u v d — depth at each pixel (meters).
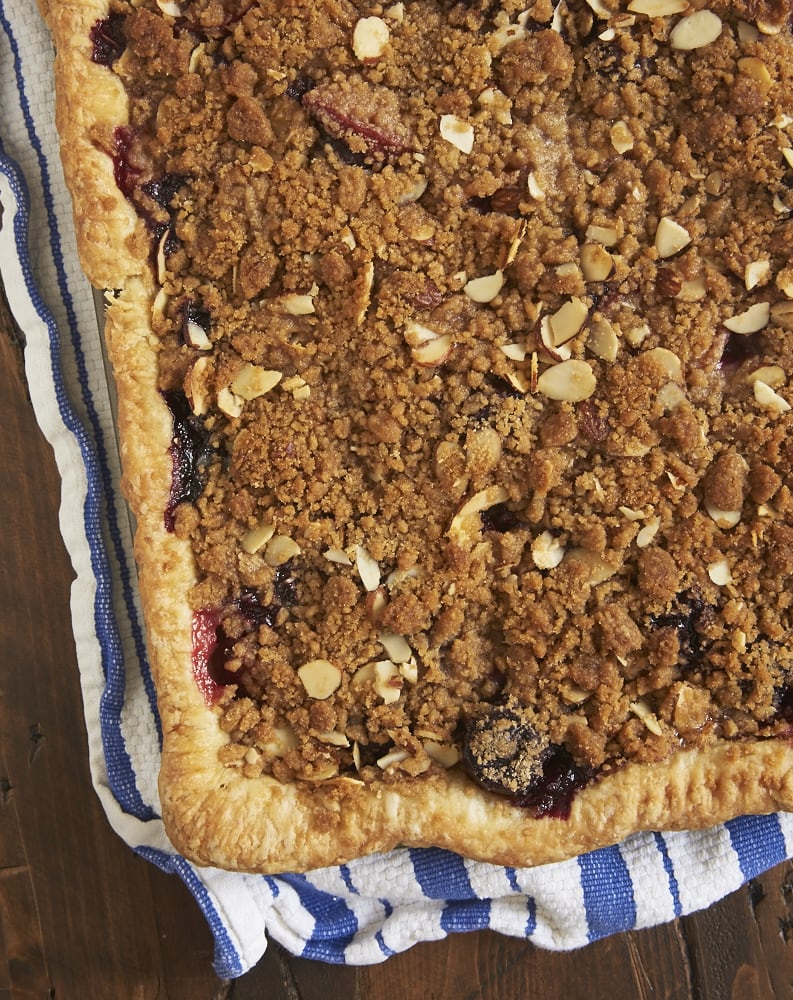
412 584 0.45
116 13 0.45
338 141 0.44
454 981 0.52
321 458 0.44
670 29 0.44
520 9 0.44
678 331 0.44
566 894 0.49
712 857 0.49
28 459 0.52
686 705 0.45
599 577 0.44
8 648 0.52
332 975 0.52
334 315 0.44
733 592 0.44
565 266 0.44
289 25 0.44
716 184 0.44
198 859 0.45
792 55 0.43
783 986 0.51
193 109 0.45
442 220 0.44
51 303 0.52
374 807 0.45
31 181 0.51
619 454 0.44
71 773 0.52
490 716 0.44
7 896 0.52
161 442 0.45
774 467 0.44
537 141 0.44
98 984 0.52
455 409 0.44
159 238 0.45
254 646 0.45
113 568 0.51
